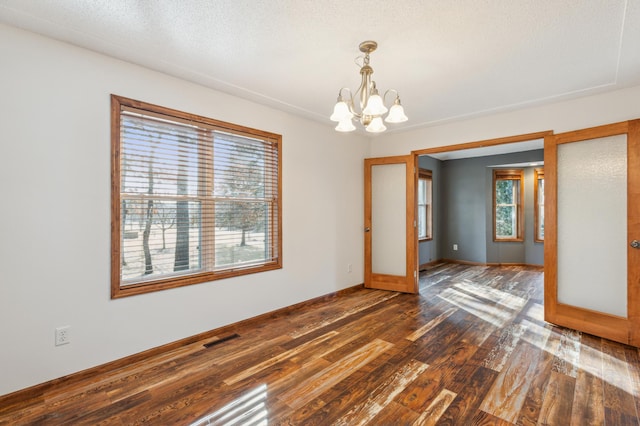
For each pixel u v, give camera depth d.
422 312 3.62
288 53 2.31
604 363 2.40
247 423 1.73
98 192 2.28
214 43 2.17
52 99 2.10
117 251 2.36
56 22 1.92
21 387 1.97
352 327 3.16
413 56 2.36
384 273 4.68
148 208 2.59
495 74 2.67
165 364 2.40
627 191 2.78
